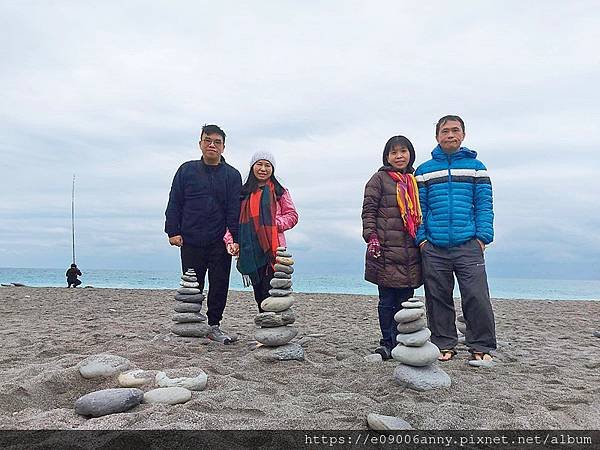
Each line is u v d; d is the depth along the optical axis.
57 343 5.38
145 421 2.65
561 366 4.46
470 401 3.18
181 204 5.31
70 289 17.20
